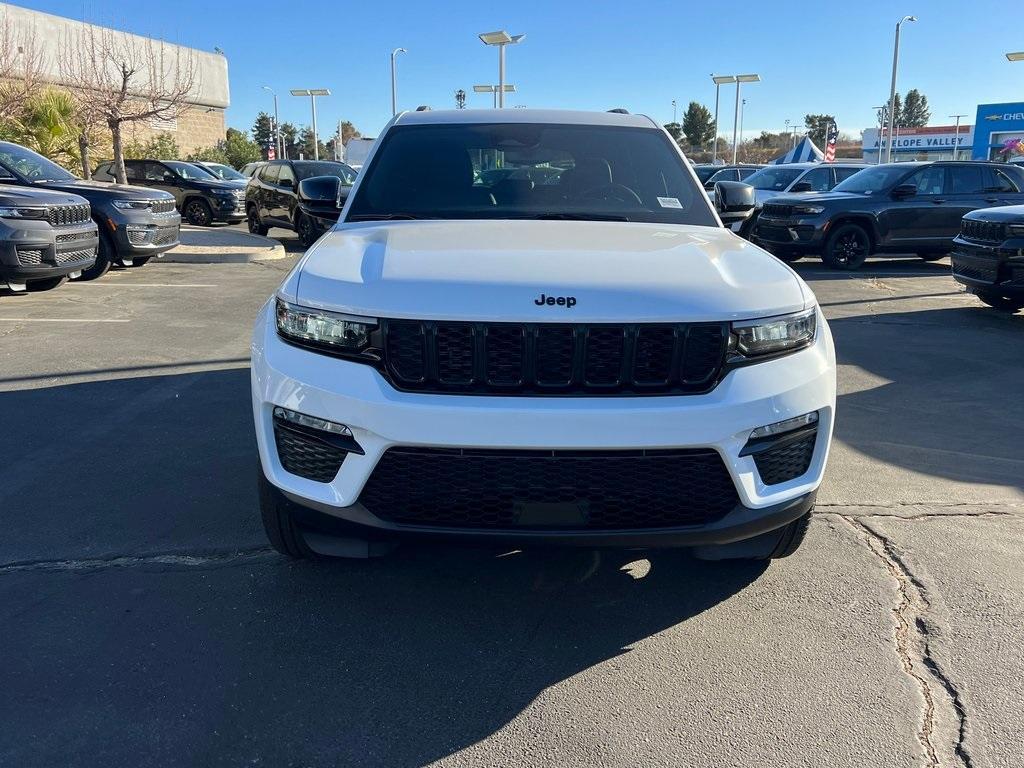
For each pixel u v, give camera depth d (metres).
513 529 2.61
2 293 9.96
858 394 6.23
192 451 4.73
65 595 3.19
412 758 2.37
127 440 4.89
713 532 2.66
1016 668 2.80
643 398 2.57
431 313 2.55
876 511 4.07
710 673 2.77
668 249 3.05
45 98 22.23
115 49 30.53
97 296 9.91
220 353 7.08
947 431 5.36
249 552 3.55
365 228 3.53
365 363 2.62
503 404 2.52
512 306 2.55
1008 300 9.80
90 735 2.42
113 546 3.59
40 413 5.39
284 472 2.80
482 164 4.11
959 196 13.69
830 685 2.71
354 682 2.70
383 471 2.60
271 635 2.95
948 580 3.39
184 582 3.30
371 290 2.63
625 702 2.62
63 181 11.18
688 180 4.14
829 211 13.39
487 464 2.55
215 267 12.95
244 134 48.78
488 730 2.48
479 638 2.96
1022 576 3.42
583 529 2.61
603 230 3.40
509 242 3.08
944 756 2.38
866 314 9.68
